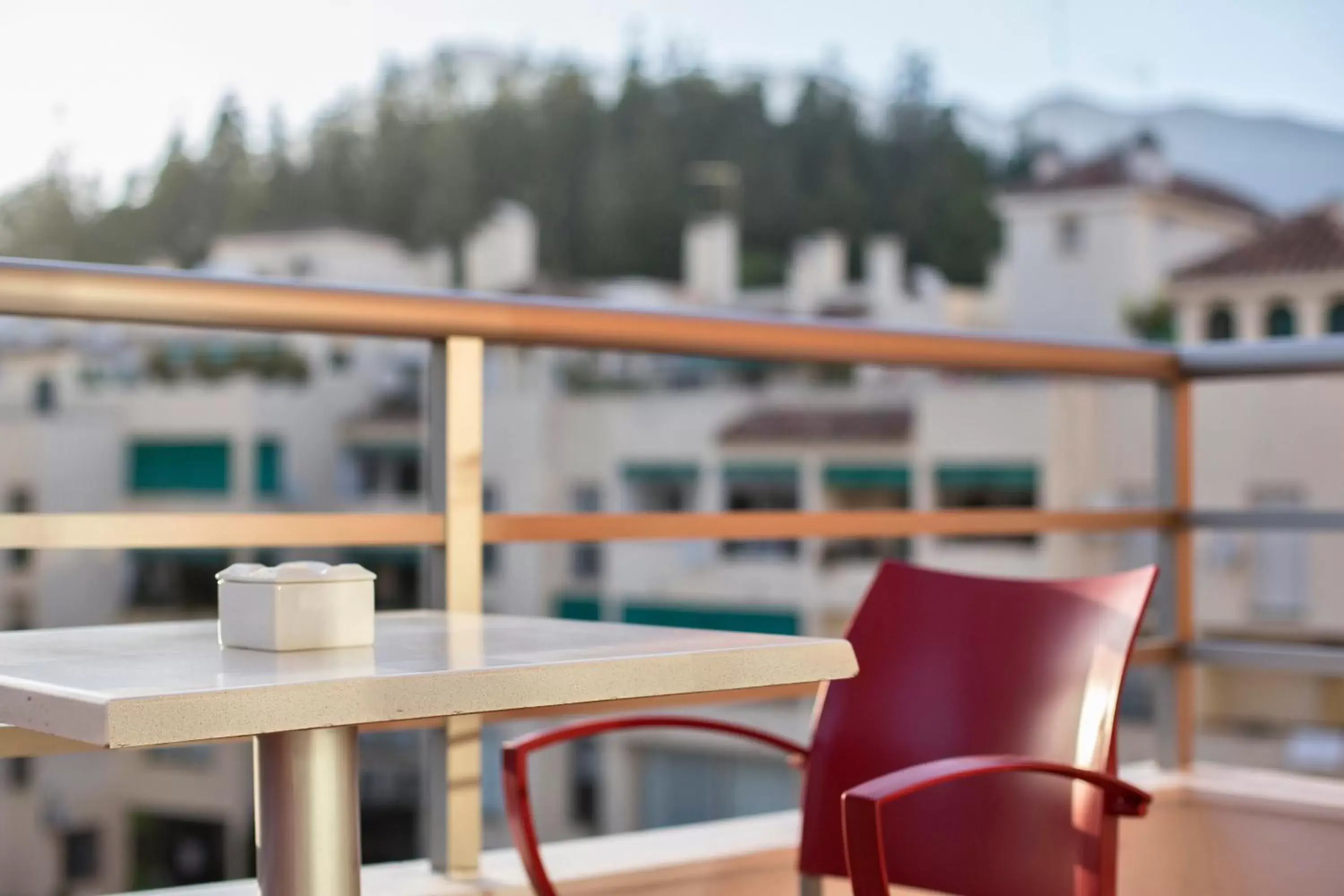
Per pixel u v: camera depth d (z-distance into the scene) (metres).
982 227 41.94
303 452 41.19
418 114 44.09
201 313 1.63
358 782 1.24
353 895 1.22
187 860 35.94
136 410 40.84
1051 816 1.67
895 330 2.25
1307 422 29.91
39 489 40.25
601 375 38.97
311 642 1.23
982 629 1.79
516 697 1.10
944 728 1.77
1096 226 37.28
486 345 1.86
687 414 38.84
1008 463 34.38
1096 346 2.46
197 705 0.97
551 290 44.34
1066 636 1.72
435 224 43.94
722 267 43.97
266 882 1.21
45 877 35.41
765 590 36.69
